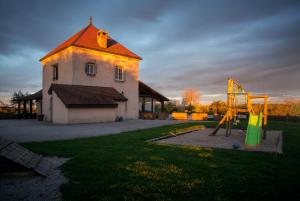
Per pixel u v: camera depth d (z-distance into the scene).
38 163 4.86
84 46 20.50
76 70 20.05
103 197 3.34
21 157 4.64
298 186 3.83
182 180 4.09
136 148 7.15
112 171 4.61
